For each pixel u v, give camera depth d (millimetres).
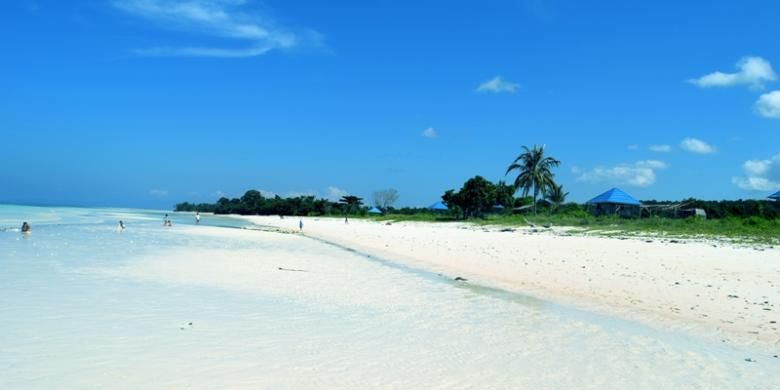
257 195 191250
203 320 11703
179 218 112562
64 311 12102
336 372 8422
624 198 71875
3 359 8531
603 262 24125
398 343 10312
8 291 14375
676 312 13773
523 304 14898
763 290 16625
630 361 9477
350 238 46500
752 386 8266
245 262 24438
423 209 124938
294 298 14883
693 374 8797
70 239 35906
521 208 88312
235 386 7637
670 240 36906
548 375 8609
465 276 20766
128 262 22453
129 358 8766
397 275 21000
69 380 7668
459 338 10875
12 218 72062
